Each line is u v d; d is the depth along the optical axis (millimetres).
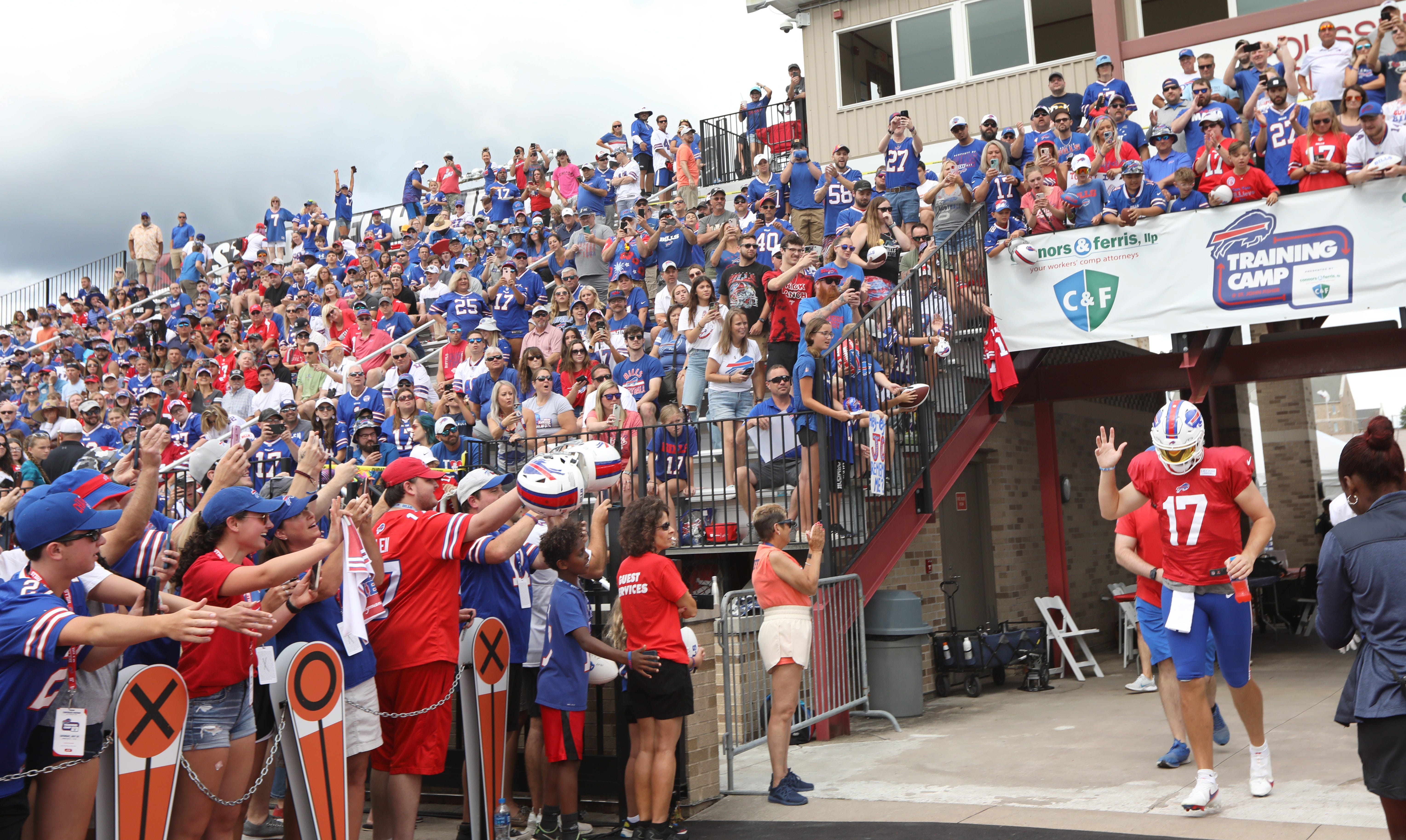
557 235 15391
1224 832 4980
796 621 6230
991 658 10070
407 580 5074
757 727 7363
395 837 4965
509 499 5141
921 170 12492
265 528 4594
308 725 4516
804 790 6359
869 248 10664
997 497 12109
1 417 13445
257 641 4438
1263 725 5590
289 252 22609
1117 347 13758
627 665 5512
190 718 4293
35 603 3578
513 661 5926
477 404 11031
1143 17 14500
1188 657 5352
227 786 4461
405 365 11984
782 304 9359
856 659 8297
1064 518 13336
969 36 15398
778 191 13594
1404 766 3504
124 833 3914
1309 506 20031
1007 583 11930
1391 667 3541
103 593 4219
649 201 17328
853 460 8328
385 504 5516
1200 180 9922
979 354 10133
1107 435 5922
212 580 4297
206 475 6758
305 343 14000
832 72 16469
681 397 10344
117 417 13352
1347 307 8875
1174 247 9594
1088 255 9961
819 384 8188
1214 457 5352
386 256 19188
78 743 3752
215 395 14102
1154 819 5285
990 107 15156
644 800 5453
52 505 3738
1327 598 3748
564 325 12422
